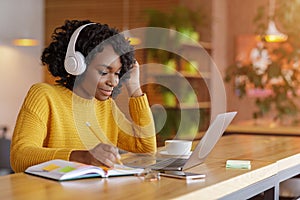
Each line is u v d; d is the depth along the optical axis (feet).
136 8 22.48
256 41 22.54
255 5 22.66
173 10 20.72
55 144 6.37
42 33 23.31
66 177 5.01
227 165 6.02
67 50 6.19
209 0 21.94
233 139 9.65
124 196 4.37
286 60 18.04
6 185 4.79
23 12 22.31
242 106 22.31
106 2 22.75
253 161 6.57
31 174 5.34
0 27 21.18
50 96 6.40
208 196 4.82
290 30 17.81
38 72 22.97
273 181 6.47
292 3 17.76
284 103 17.97
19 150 5.81
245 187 5.62
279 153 7.47
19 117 6.19
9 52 21.62
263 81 18.22
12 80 21.77
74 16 23.12
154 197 4.34
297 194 8.35
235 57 22.94
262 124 16.90
